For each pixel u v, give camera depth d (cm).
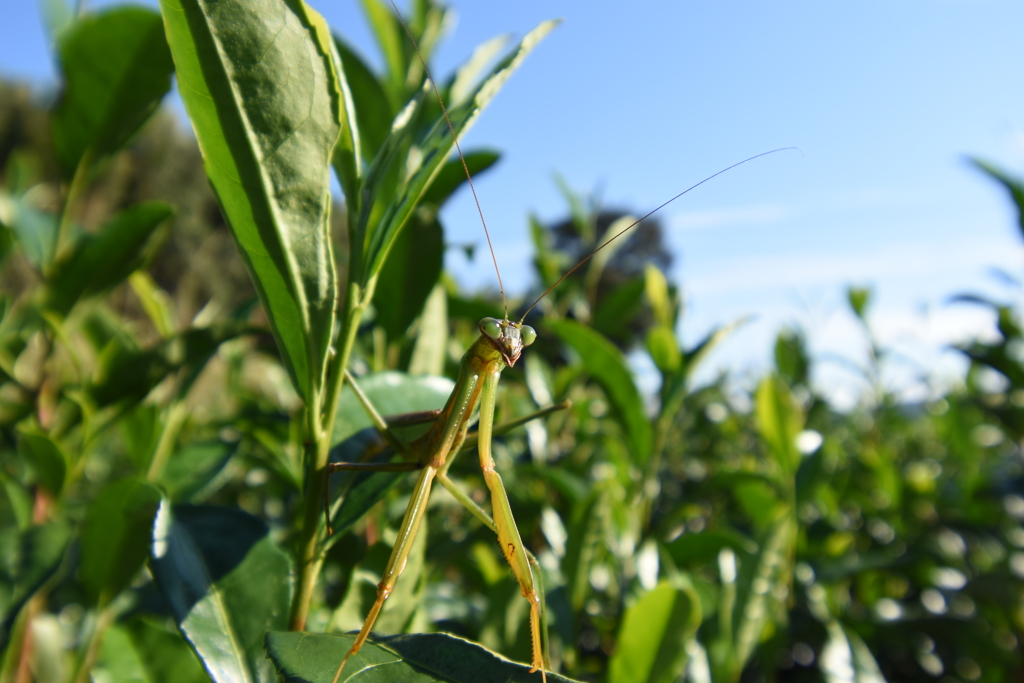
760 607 16
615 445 22
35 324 18
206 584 10
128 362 15
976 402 25
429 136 11
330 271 9
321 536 10
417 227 15
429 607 16
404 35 18
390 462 11
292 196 9
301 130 8
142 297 20
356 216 10
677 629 13
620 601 18
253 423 17
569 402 12
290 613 10
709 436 35
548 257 26
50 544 13
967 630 21
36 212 17
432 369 17
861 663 18
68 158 16
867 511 29
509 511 11
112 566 13
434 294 17
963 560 24
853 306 32
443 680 8
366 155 17
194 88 8
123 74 15
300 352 9
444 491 18
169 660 14
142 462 18
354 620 12
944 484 29
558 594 15
